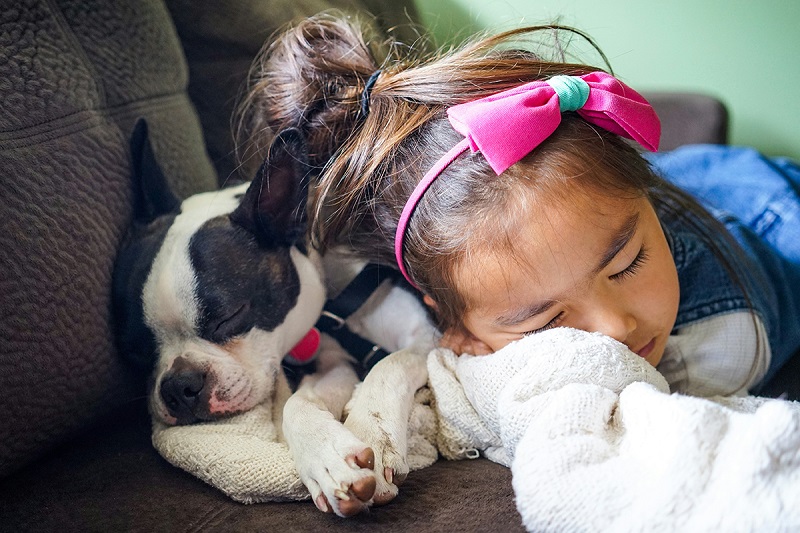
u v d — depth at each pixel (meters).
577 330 0.87
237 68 1.53
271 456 0.87
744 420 0.64
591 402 0.76
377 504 0.81
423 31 1.80
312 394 0.99
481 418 0.93
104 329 1.03
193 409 1.01
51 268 0.93
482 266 0.90
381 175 1.03
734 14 2.13
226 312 1.07
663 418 0.68
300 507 0.84
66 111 1.05
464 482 0.85
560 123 0.92
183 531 0.79
